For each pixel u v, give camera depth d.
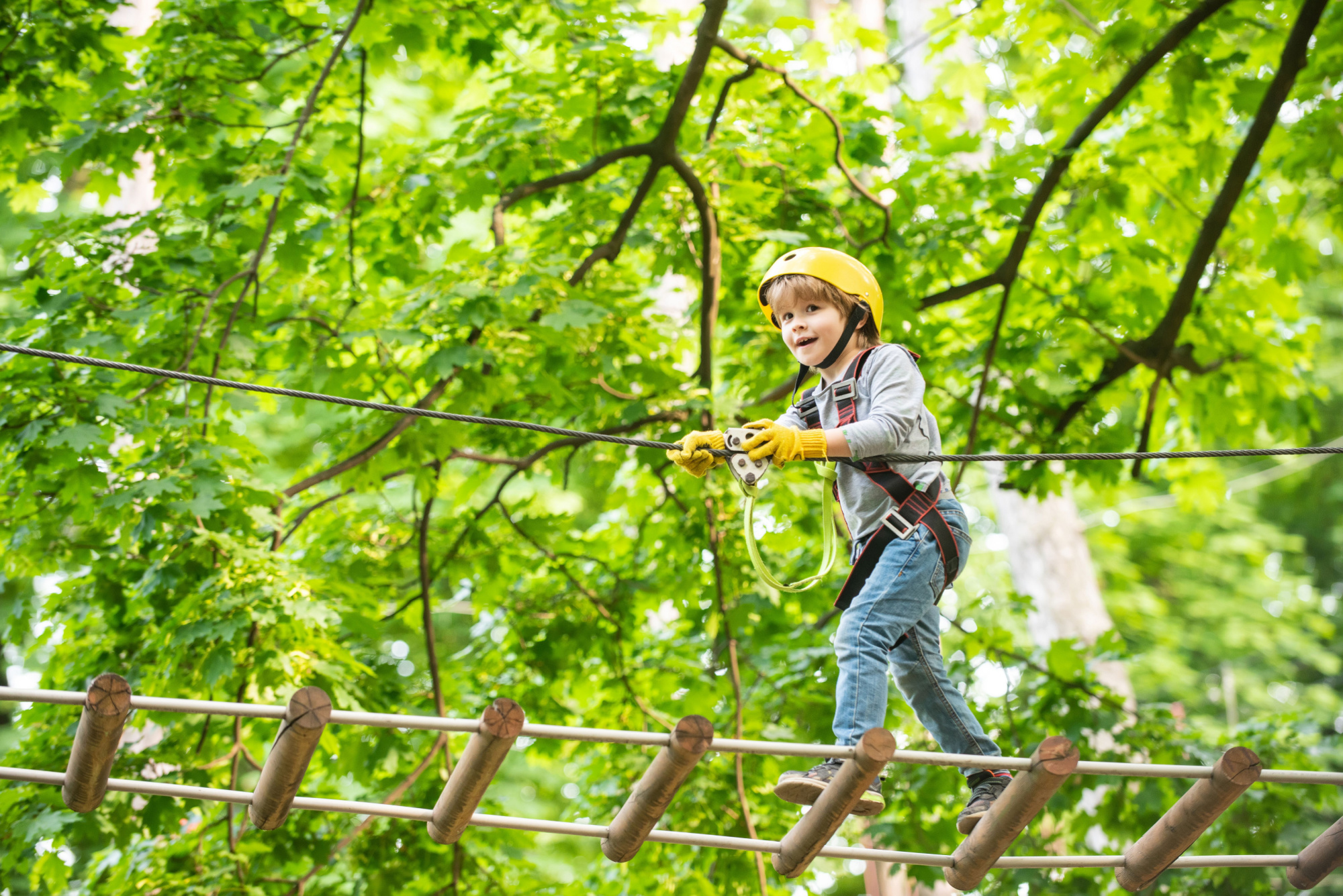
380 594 8.13
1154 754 8.36
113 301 6.90
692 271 8.47
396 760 7.21
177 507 6.21
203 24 7.23
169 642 6.08
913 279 8.77
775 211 8.39
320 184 6.98
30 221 13.05
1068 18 8.21
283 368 7.62
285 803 4.08
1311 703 18.48
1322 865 4.52
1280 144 8.31
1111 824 8.34
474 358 6.77
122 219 7.23
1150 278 8.83
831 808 4.00
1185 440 9.88
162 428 6.55
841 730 3.99
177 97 7.06
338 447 7.72
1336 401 20.88
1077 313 8.77
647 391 8.08
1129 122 9.06
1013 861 4.38
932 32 8.64
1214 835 8.37
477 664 8.50
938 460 4.18
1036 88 8.35
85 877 8.24
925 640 4.25
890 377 4.18
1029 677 8.74
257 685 6.20
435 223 8.17
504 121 7.75
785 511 8.11
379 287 8.33
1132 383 9.69
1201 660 20.64
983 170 8.41
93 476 6.15
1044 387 10.50
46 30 7.05
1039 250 8.86
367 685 7.14
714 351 9.27
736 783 7.94
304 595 6.34
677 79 7.74
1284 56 7.26
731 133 8.20
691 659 8.74
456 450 7.84
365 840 7.50
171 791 4.11
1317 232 17.70
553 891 8.15
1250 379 9.02
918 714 4.34
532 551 8.59
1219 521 19.86
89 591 6.91
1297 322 9.64
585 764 9.25
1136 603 18.25
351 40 7.23
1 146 7.27
